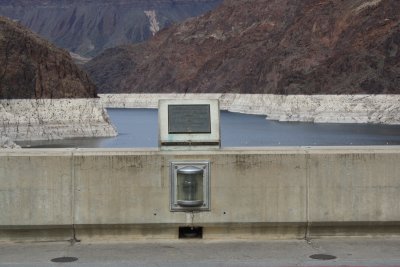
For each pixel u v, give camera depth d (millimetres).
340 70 163125
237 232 12727
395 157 12734
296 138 103875
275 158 12609
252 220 12609
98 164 12500
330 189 12688
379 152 12727
